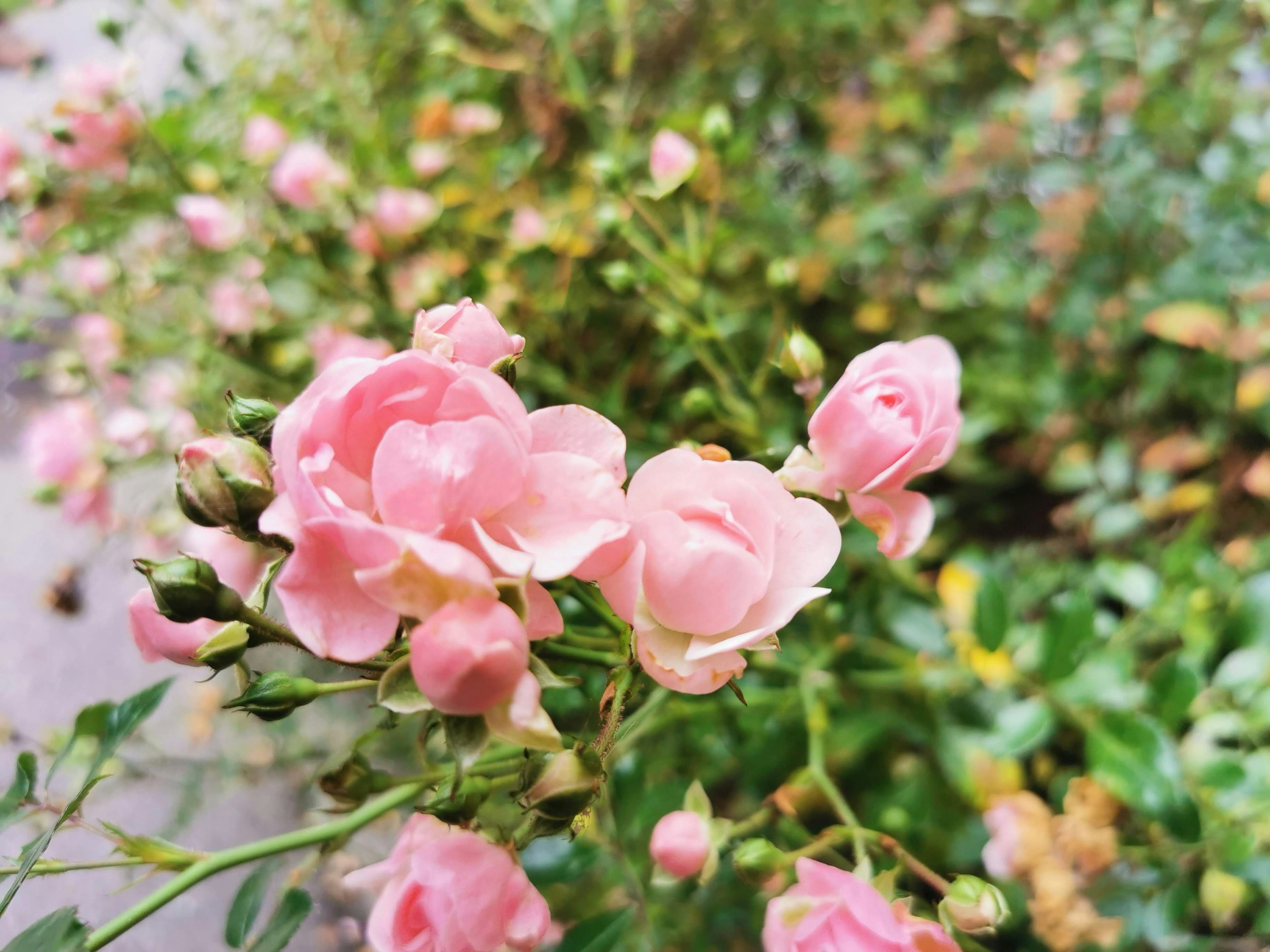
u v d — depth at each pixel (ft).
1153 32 1.15
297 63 1.40
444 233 1.15
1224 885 0.72
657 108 1.42
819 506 0.47
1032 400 1.20
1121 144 1.14
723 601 0.44
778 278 0.83
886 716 0.85
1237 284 1.03
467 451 0.40
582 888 0.94
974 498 1.32
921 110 1.34
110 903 1.22
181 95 1.30
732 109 1.49
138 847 0.55
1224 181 1.07
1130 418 1.20
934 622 0.87
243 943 0.58
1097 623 0.87
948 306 1.25
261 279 1.13
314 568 0.40
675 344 0.96
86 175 1.18
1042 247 1.19
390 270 1.09
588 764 0.47
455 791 0.41
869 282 1.31
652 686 0.75
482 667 0.38
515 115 1.42
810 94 1.47
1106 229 1.14
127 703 0.57
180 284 1.23
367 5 1.47
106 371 1.21
